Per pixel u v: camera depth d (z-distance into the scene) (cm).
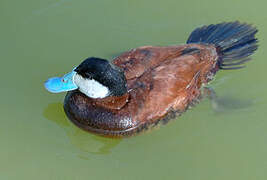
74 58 1060
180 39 1099
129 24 1138
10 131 903
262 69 1010
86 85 848
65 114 929
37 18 1146
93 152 876
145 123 870
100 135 890
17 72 1024
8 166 834
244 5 1170
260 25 1109
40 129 912
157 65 877
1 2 1179
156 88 849
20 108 949
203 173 812
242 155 843
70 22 1143
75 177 816
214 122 910
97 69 830
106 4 1182
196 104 934
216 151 854
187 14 1155
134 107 852
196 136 884
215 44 998
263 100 945
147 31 1121
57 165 841
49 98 974
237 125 902
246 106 934
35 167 834
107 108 867
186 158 843
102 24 1141
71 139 902
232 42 1006
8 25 1124
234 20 1122
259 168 816
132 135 880
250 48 991
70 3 1182
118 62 898
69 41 1101
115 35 1114
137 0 1184
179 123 909
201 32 1040
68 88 869
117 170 828
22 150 867
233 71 1002
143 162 839
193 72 891
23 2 1183
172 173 814
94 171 829
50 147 877
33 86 996
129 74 872
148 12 1168
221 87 973
